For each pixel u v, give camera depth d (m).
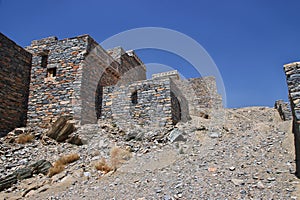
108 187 6.76
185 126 12.05
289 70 5.73
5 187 7.32
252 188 5.36
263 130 10.48
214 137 10.54
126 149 9.88
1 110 11.64
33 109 13.27
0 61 12.03
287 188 5.07
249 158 7.35
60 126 11.42
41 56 14.49
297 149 6.81
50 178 7.89
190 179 6.45
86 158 9.34
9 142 10.66
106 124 12.58
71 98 12.80
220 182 5.95
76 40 14.12
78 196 6.36
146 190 6.17
